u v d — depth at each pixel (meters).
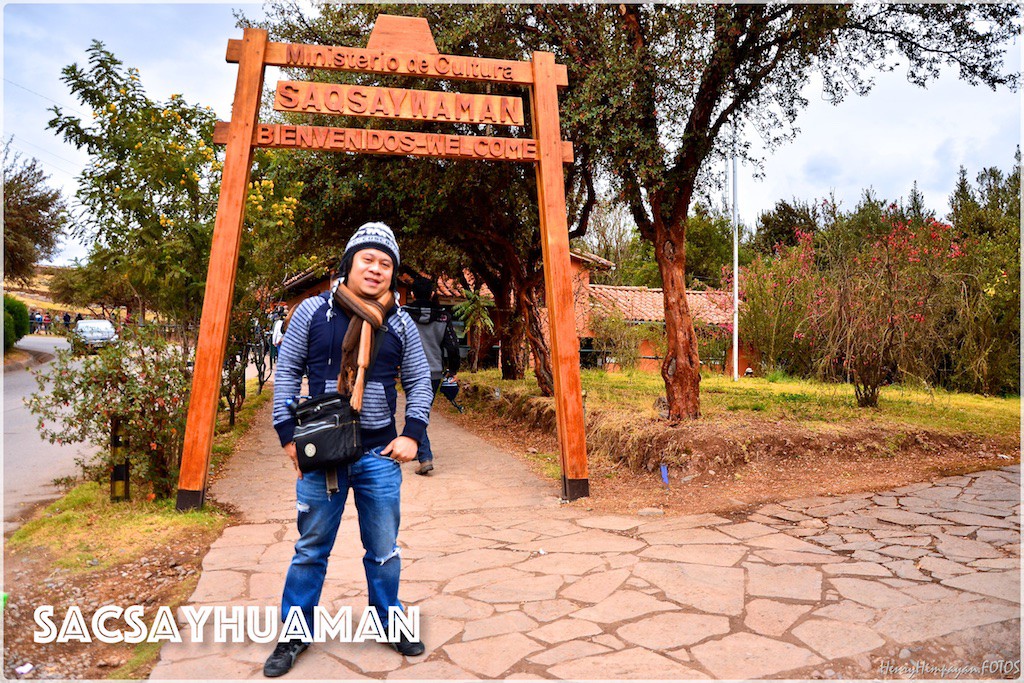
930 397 10.37
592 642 3.09
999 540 4.44
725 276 19.84
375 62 6.10
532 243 10.89
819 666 2.83
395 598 3.06
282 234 9.41
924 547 4.31
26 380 15.86
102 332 5.68
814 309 11.02
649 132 6.93
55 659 2.99
